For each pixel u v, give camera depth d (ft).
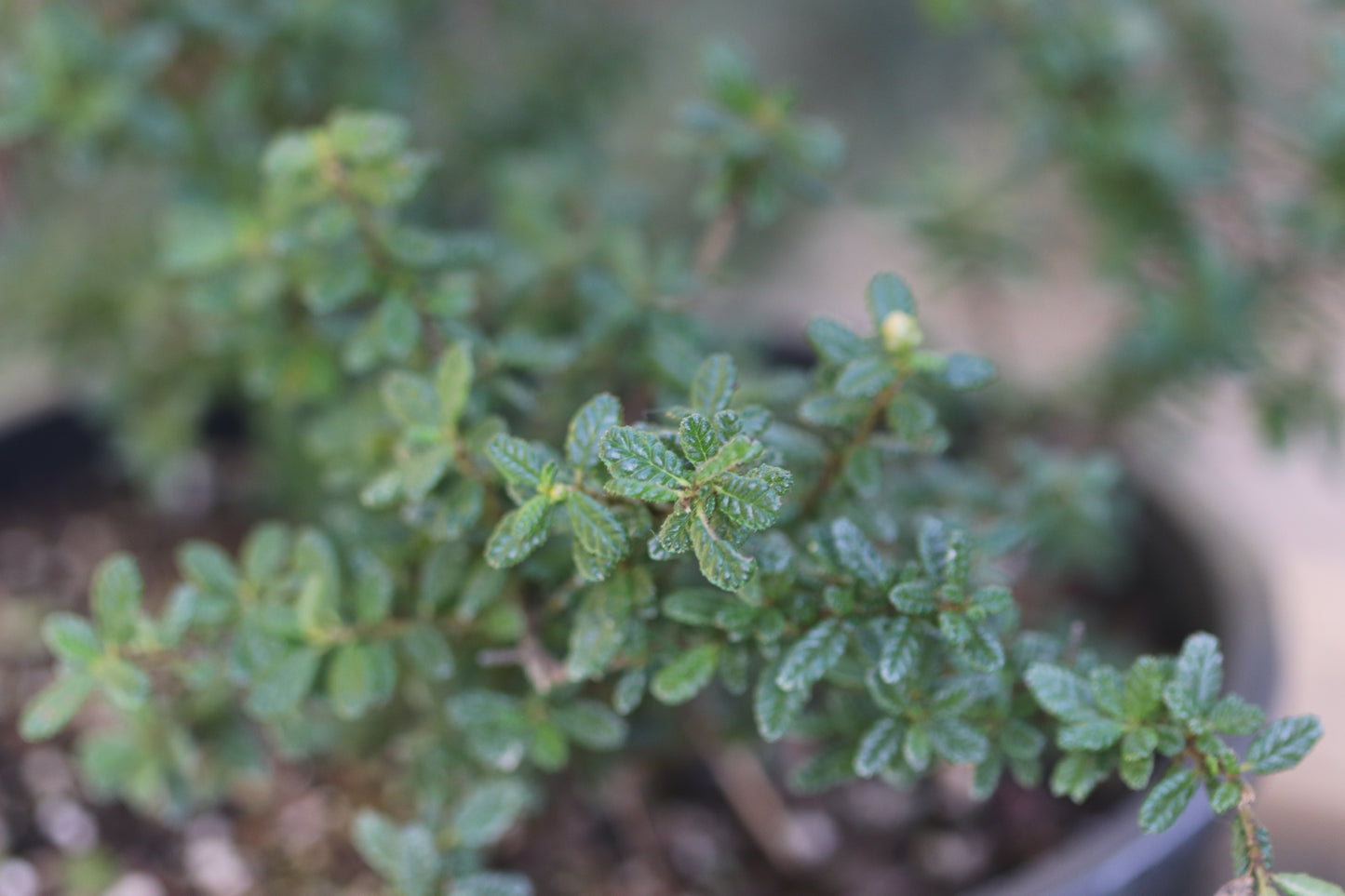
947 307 2.57
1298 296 1.82
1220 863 1.71
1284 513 2.61
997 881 1.70
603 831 1.77
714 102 1.67
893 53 3.13
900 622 1.30
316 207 1.58
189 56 1.84
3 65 1.76
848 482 1.39
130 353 2.02
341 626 1.42
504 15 2.13
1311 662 2.31
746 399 1.49
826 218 3.05
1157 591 1.93
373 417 1.56
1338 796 2.13
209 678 1.46
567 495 1.27
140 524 2.33
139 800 1.66
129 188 2.10
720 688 1.57
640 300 1.58
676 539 1.22
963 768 1.81
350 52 1.81
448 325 1.48
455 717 1.42
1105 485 1.68
